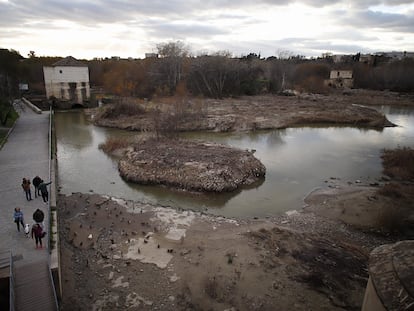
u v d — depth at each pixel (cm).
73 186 2442
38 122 4147
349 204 2117
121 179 2605
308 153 3478
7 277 1130
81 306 1196
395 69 10588
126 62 9344
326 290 1259
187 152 2909
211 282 1291
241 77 8194
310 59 17100
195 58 8225
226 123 4681
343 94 9169
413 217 1919
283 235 1652
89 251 1534
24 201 1753
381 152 3556
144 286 1293
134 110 5197
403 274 735
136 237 1655
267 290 1255
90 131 4453
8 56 6619
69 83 6319
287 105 6412
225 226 1802
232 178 2466
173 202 2198
